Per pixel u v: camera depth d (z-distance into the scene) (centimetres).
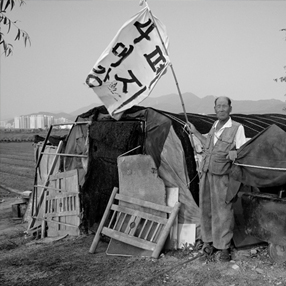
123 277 463
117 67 573
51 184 788
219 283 419
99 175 694
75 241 663
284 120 904
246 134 697
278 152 430
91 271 496
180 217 547
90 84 571
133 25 555
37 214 813
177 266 476
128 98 580
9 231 835
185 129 578
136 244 534
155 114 612
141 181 572
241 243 503
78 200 707
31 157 2956
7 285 476
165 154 578
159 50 562
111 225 637
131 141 625
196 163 562
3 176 1845
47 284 468
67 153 812
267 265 451
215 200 471
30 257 595
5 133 7869
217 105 461
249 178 452
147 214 548
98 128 696
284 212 432
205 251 490
